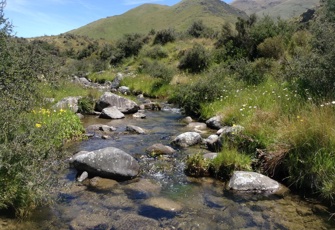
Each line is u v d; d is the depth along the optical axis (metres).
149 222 4.54
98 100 13.59
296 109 7.59
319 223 4.52
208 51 24.05
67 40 80.19
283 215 4.78
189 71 23.19
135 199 5.27
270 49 17.86
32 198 4.42
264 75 13.99
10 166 4.17
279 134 6.52
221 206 5.09
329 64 8.42
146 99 18.22
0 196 4.18
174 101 16.42
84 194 5.35
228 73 15.70
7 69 6.23
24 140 4.53
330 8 12.66
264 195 5.49
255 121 7.83
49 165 4.84
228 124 9.88
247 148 7.00
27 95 6.16
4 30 6.46
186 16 144.75
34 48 7.75
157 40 34.94
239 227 4.46
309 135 5.87
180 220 4.63
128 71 28.83
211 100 12.89
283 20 21.08
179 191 5.66
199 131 10.02
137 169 6.43
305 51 13.37
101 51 42.84
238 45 22.34
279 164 6.16
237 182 5.75
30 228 4.15
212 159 6.63
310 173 5.57
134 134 9.71
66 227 4.28
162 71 21.27
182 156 7.51
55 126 5.58
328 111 6.41
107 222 4.50
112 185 5.79
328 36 9.35
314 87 9.00
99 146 8.22
